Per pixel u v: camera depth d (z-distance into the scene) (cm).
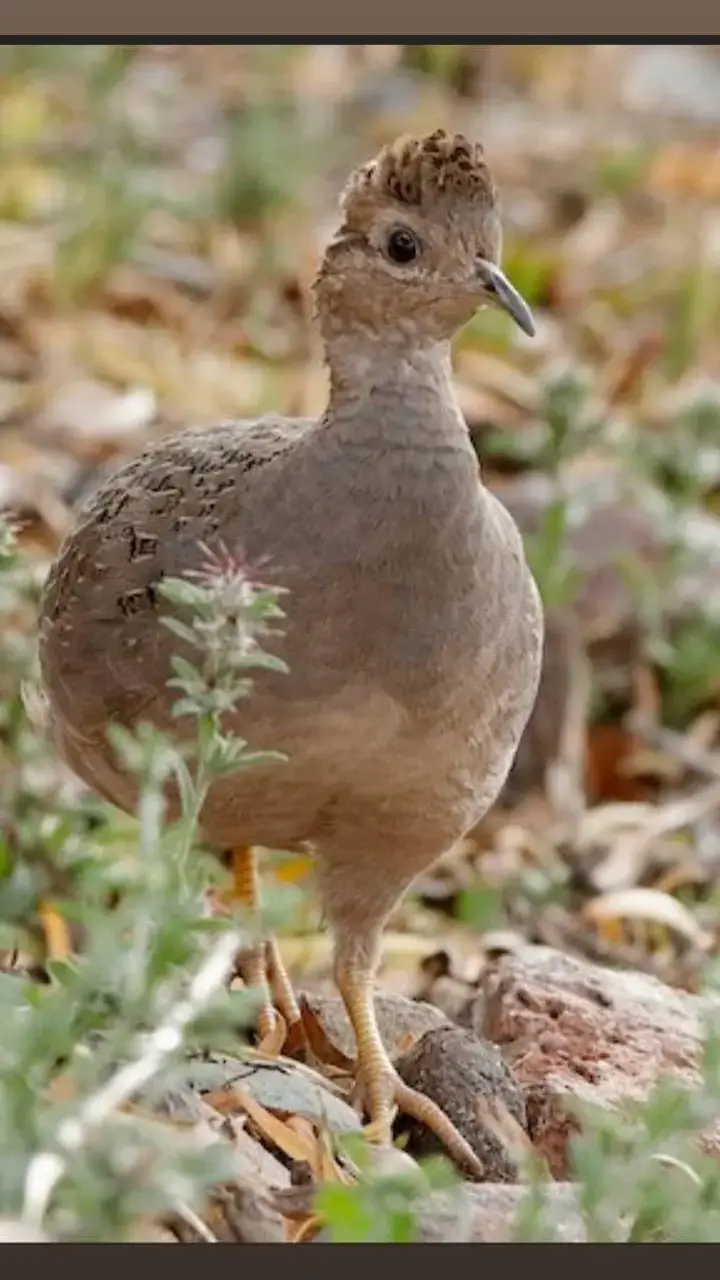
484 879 1370
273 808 935
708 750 1534
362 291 934
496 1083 960
